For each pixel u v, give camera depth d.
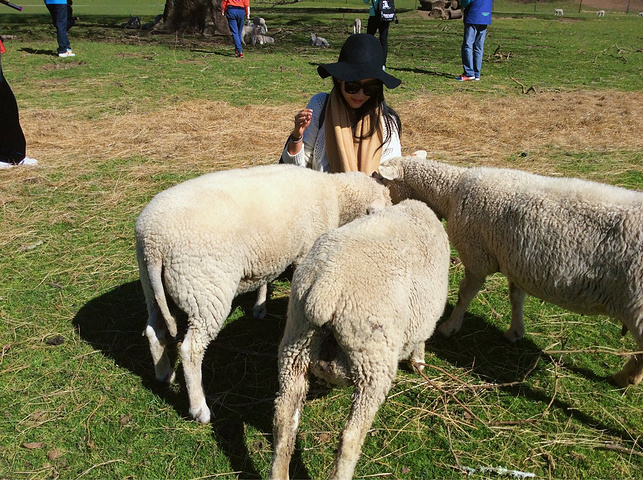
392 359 2.37
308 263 2.45
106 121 7.70
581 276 2.79
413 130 7.59
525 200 3.01
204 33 18.19
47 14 24.55
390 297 2.35
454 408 2.99
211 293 2.79
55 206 5.12
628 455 2.71
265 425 2.86
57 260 4.27
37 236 4.60
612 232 2.68
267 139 7.10
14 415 2.83
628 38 19.45
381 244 2.52
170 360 3.29
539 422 2.90
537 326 3.69
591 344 3.50
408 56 14.62
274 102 9.05
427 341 3.58
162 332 2.98
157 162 6.28
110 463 2.60
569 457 2.69
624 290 2.66
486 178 3.29
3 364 3.17
